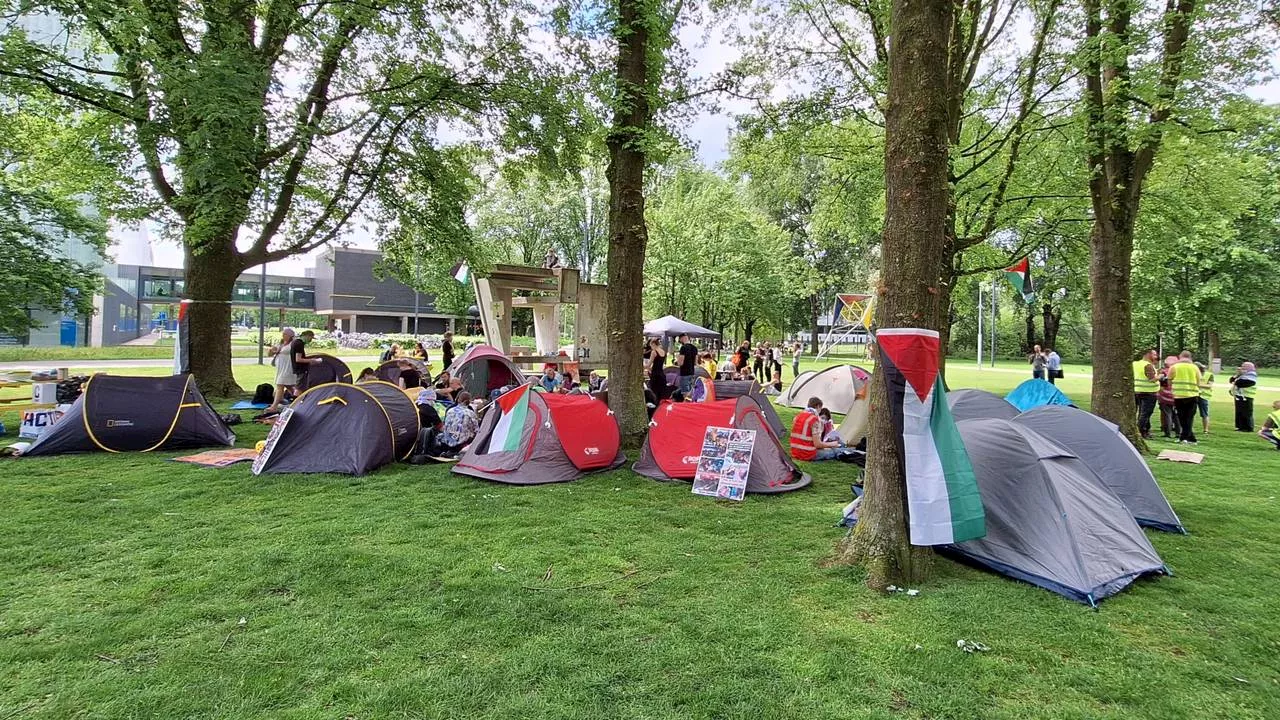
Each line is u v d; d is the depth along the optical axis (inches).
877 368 189.8
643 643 143.5
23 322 586.2
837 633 150.2
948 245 440.5
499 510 250.5
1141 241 572.1
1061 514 189.0
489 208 1542.8
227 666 129.8
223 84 354.9
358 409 325.1
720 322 1533.0
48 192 609.3
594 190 1536.7
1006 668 136.7
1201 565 207.9
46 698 117.5
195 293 539.5
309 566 184.9
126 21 348.5
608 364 387.2
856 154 530.3
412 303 2522.1
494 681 126.2
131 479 285.3
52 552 192.1
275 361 491.2
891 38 186.5
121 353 1248.8
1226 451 430.6
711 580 181.6
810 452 373.4
